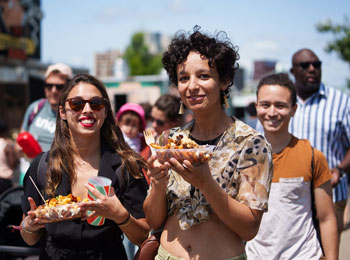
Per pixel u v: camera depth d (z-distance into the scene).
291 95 3.21
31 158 4.59
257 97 3.31
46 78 4.90
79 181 2.69
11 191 3.93
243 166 2.15
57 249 2.59
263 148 2.15
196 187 2.14
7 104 18.91
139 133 5.10
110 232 2.61
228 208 2.04
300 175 3.02
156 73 51.31
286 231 2.98
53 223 2.57
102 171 2.67
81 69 20.58
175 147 2.03
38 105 5.07
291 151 3.09
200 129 2.35
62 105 2.75
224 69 2.23
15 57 17.77
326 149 4.39
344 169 4.24
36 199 2.68
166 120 5.08
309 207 3.06
